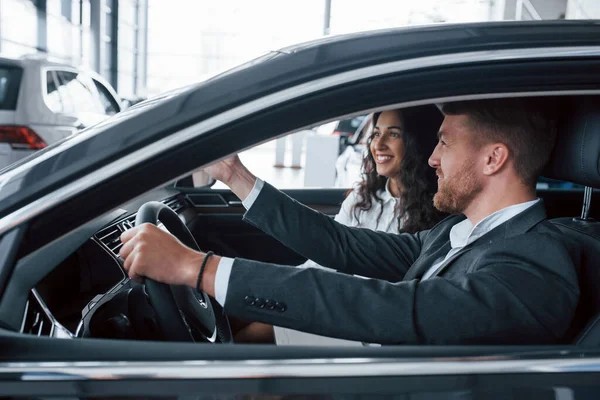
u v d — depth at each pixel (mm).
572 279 901
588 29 752
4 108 4484
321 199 2395
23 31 11273
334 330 859
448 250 1188
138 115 693
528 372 685
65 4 12727
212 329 1173
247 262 884
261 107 685
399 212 1947
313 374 668
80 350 680
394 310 859
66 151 685
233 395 655
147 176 673
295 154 11305
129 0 16531
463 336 855
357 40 733
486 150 969
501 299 868
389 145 1895
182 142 673
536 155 967
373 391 666
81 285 1192
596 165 918
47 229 667
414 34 738
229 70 723
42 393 643
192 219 2219
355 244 1407
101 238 1324
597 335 854
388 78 706
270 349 699
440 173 1027
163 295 892
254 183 1399
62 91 5012
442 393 668
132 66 17438
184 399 652
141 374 656
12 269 654
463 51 719
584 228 1115
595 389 682
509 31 744
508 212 990
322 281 879
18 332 742
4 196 667
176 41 17812
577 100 952
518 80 725
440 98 718
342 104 700
